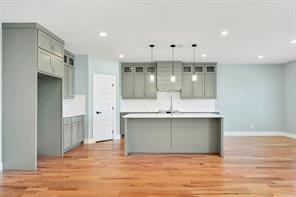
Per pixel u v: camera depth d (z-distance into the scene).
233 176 3.93
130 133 5.73
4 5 3.44
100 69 7.43
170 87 8.29
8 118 4.26
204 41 5.46
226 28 4.52
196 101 8.69
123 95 8.50
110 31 4.69
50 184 3.58
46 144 5.43
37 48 4.25
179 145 5.72
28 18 3.98
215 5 3.47
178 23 4.23
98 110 7.37
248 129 8.68
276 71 8.65
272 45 5.86
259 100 8.69
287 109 8.41
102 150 6.07
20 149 4.27
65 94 6.11
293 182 3.63
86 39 5.26
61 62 5.30
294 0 3.31
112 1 3.32
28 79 4.23
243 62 8.43
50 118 5.41
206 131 5.71
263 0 3.31
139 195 3.16
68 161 4.95
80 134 6.72
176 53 6.81
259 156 5.38
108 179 3.80
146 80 8.46
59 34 4.89
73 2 3.35
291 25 4.36
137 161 4.95
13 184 3.58
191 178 3.84
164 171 4.23
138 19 4.03
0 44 4.18
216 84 8.53
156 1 3.33
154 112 8.55
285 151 5.92
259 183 3.59
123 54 6.97
